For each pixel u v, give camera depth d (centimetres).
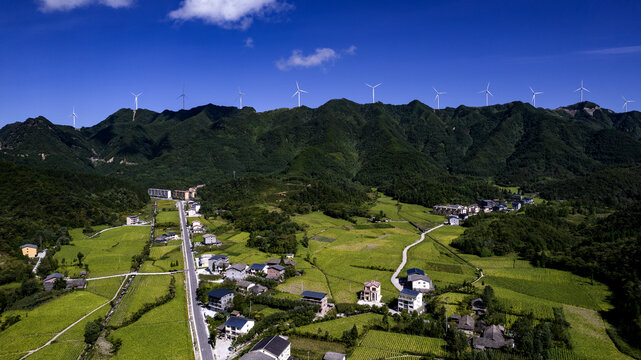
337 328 13825
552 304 15200
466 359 11656
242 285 17712
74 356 12719
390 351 12306
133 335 13850
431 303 15488
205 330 14262
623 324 13538
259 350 11575
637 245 18588
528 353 11812
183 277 19800
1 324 14775
